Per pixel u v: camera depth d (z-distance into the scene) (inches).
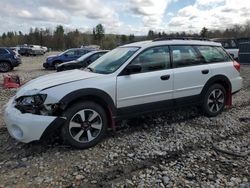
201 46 236.1
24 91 175.2
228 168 153.3
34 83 184.1
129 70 191.3
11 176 145.1
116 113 189.5
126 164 157.6
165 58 210.8
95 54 486.3
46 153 171.0
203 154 170.6
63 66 480.7
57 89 168.4
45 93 165.5
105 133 186.1
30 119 161.0
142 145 183.0
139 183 138.0
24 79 556.1
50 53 2126.0
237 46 827.4
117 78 187.3
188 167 154.0
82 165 156.2
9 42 3503.9
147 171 149.6
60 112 168.2
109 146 181.5
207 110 237.1
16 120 164.1
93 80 180.1
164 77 206.4
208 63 235.8
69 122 169.9
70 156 167.3
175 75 212.2
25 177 144.2
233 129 214.8
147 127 216.1
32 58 1517.0
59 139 188.7
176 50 218.1
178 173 147.5
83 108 173.8
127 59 194.5
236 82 253.9
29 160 162.6
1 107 290.4
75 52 776.3
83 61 477.4
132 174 146.9
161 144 184.9
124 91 189.5
